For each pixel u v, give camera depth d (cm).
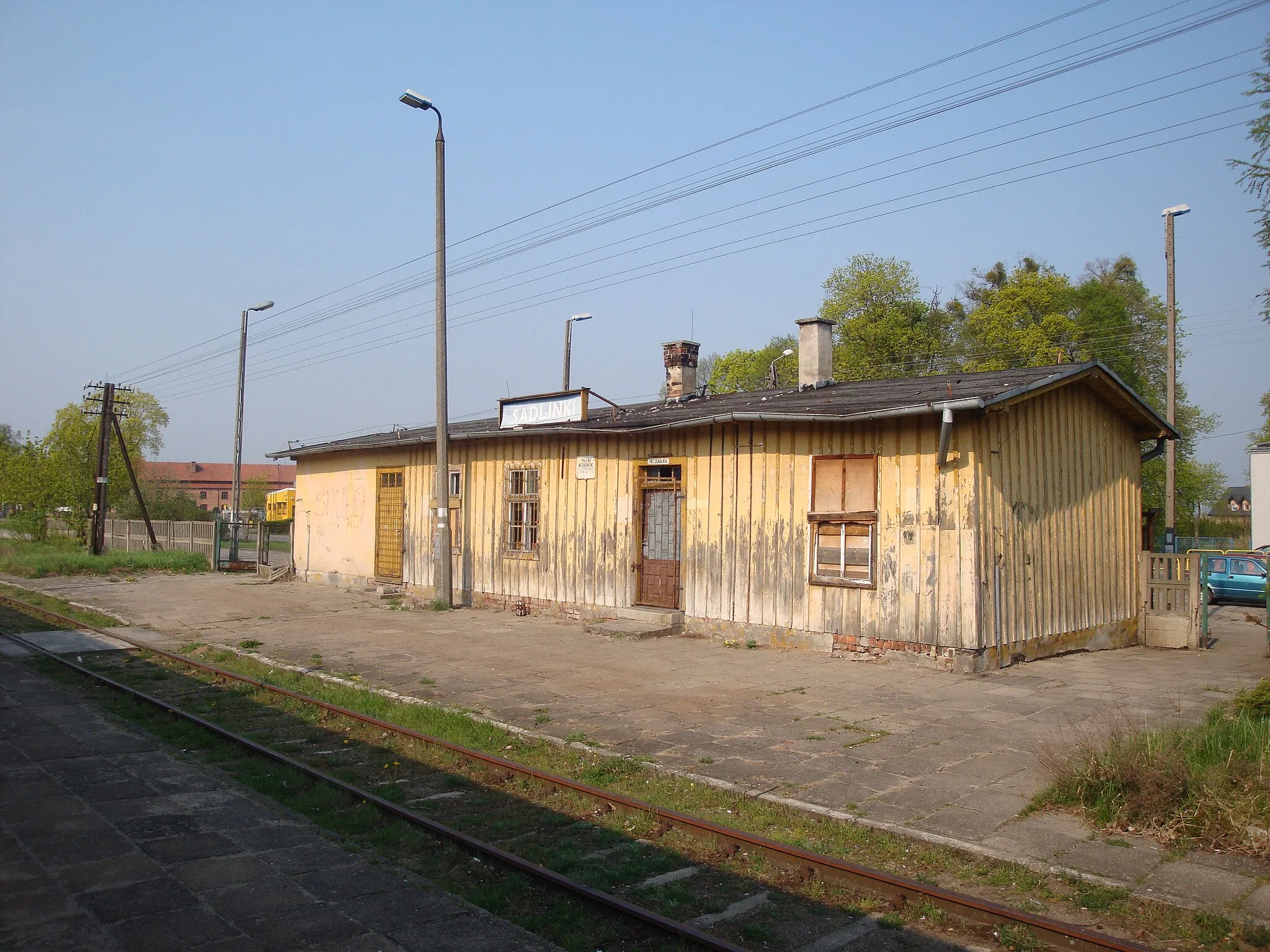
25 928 445
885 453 1225
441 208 1877
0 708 961
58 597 2064
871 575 1231
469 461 1948
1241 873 522
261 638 1470
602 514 1636
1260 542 3550
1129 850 557
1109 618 1445
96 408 3394
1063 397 1347
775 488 1350
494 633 1524
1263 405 2861
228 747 809
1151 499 4031
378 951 432
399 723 911
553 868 551
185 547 3206
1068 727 856
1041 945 450
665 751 787
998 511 1180
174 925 454
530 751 806
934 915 485
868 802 648
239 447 3028
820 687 1056
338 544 2361
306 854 556
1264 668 1229
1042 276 3903
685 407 1777
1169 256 2312
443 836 592
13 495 3694
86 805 641
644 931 468
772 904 504
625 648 1352
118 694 1034
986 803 645
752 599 1370
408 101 1830
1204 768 620
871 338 4347
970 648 1127
